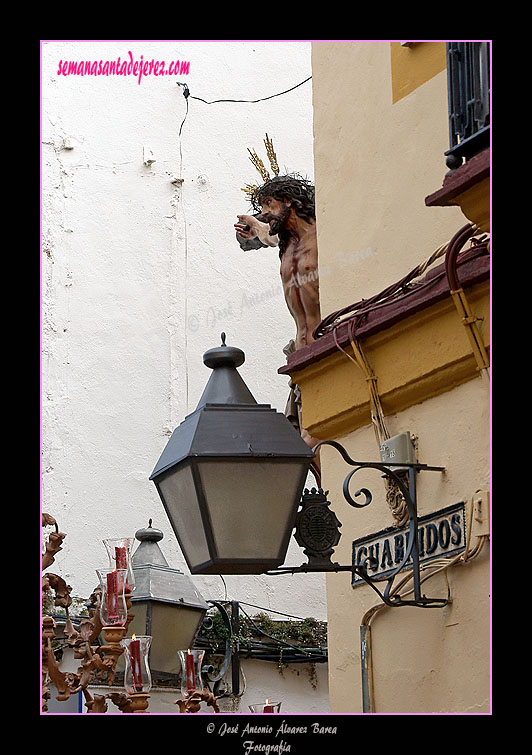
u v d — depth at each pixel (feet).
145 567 25.77
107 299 38.68
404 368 16.25
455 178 13.71
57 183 39.09
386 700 16.37
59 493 36.22
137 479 37.24
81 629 19.52
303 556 38.14
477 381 15.14
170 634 25.07
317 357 17.95
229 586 36.94
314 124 20.40
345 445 18.03
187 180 40.50
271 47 42.29
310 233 31.12
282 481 14.21
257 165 38.93
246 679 35.14
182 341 39.09
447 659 15.12
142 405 38.04
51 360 37.40
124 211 39.65
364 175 18.93
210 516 13.97
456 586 15.03
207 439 14.16
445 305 15.34
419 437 16.05
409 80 18.15
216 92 41.50
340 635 17.72
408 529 16.05
